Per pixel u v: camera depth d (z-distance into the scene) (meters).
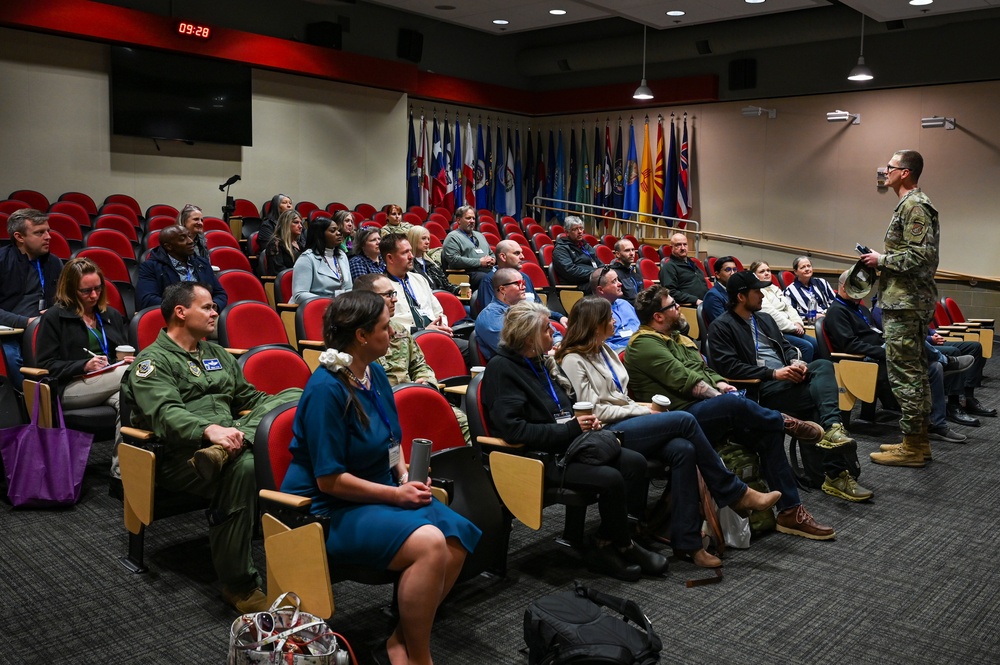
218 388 3.08
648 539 3.47
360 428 2.36
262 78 10.61
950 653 2.56
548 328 3.13
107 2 9.30
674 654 2.50
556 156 14.12
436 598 2.22
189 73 9.73
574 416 3.17
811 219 11.84
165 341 3.00
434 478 2.58
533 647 2.29
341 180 11.59
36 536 3.28
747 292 4.19
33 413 3.52
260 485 2.45
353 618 2.70
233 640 2.02
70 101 9.07
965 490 4.27
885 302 4.63
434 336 4.04
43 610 2.68
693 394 3.69
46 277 4.78
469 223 8.27
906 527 3.71
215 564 2.67
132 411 2.93
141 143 9.64
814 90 11.59
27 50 8.71
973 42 10.26
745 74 12.11
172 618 2.64
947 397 6.12
